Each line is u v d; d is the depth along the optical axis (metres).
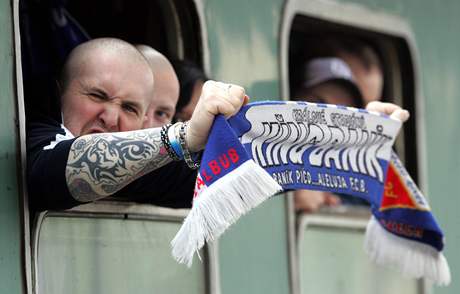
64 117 9.68
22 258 9.12
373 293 13.77
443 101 15.12
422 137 14.71
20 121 9.19
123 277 10.19
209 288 11.16
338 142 9.88
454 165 15.17
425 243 10.85
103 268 9.99
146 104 9.93
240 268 11.63
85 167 8.61
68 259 9.66
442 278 10.86
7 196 9.06
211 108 8.49
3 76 9.20
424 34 14.88
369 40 14.54
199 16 11.56
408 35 14.55
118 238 10.16
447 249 14.85
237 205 8.38
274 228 12.14
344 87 13.76
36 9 10.79
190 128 8.59
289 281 12.28
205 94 8.57
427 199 14.69
